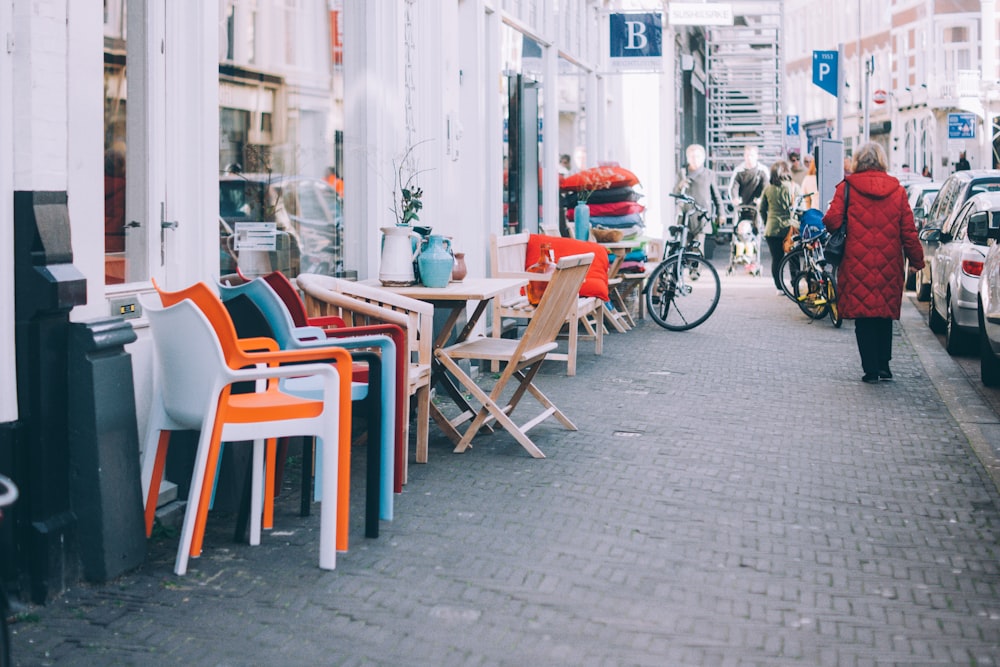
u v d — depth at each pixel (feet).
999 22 167.32
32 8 14.87
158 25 19.27
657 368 35.22
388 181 29.27
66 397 15.55
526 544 17.76
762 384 32.50
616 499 20.35
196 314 16.05
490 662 13.42
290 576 16.22
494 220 38.29
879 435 25.99
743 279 67.36
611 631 14.38
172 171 19.72
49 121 15.19
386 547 17.54
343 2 27.68
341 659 13.48
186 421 16.69
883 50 190.49
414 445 24.52
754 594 15.78
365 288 22.26
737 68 95.71
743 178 69.62
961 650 13.93
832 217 32.53
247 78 23.07
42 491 15.14
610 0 57.88
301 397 18.80
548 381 32.83
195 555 16.58
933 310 44.68
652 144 73.26
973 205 40.78
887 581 16.37
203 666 13.28
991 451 24.41
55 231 15.26
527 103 43.24
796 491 21.09
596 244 37.65
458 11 35.50
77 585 15.66
